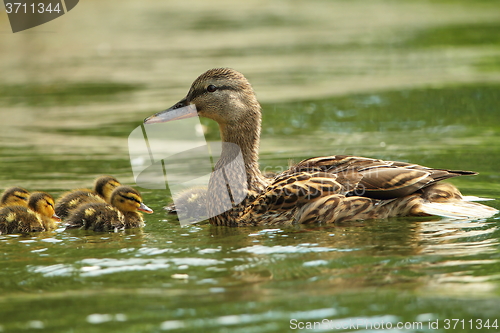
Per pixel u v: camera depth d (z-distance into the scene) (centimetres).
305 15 4656
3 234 1027
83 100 2253
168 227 1071
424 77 2503
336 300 706
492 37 3434
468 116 1908
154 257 872
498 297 703
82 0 5097
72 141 1723
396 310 679
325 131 1792
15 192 1150
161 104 2117
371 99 2181
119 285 764
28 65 2977
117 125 1883
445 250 859
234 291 736
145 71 2738
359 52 3139
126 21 4328
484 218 1017
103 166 1477
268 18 4506
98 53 3238
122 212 1079
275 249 892
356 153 1533
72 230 1063
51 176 1391
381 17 4406
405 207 1050
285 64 2847
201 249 906
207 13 4809
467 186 1235
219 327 648
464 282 745
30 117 2031
